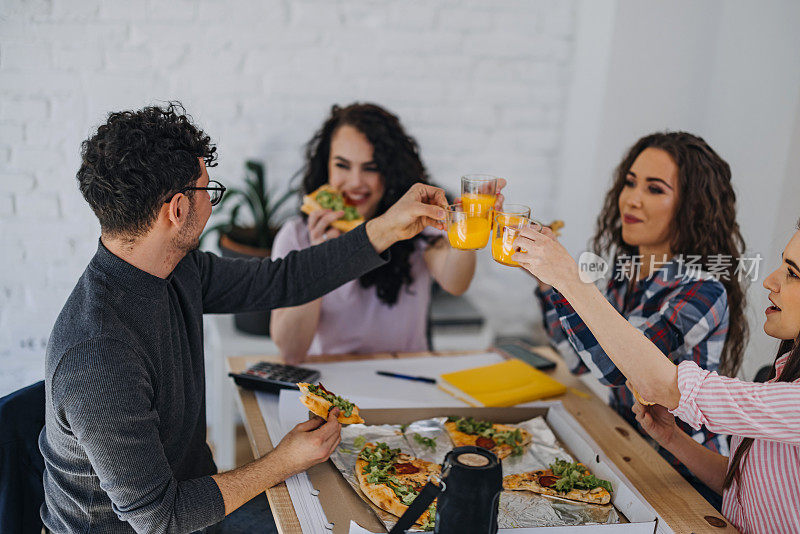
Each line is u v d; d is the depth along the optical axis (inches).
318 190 77.8
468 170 117.0
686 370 44.8
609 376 60.5
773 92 73.5
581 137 109.5
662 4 86.6
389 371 72.6
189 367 54.7
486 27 111.6
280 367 70.2
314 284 62.6
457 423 60.6
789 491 46.8
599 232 76.8
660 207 66.2
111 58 101.6
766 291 74.0
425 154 115.4
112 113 48.1
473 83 113.6
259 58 106.4
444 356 77.4
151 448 45.6
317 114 109.9
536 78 114.7
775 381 48.1
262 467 50.1
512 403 65.2
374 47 109.6
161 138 46.2
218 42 104.7
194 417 55.3
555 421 61.9
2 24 97.0
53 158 102.4
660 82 92.3
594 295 45.7
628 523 47.1
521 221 48.8
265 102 108.1
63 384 44.3
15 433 53.4
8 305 105.6
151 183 45.6
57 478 49.0
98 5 99.5
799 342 45.4
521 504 50.1
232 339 98.3
